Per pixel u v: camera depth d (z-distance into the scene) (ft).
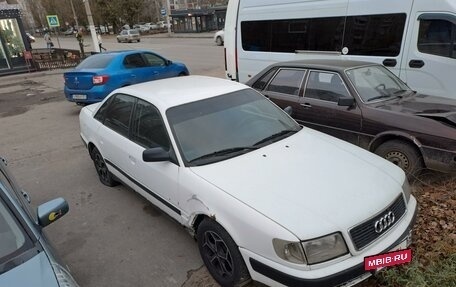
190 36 153.38
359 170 10.53
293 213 8.77
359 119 16.06
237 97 13.70
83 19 225.35
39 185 19.04
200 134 12.02
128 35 145.48
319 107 17.60
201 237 10.69
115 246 13.05
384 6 20.77
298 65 19.03
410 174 14.82
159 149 11.50
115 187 17.85
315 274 8.17
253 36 28.43
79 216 15.37
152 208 15.48
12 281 6.98
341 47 23.32
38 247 7.84
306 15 24.70
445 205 13.20
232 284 9.90
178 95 13.24
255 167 10.77
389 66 21.15
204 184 10.27
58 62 68.85
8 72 63.93
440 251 10.57
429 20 19.13
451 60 18.71
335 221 8.56
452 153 13.60
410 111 15.02
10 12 62.08
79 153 23.71
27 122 33.17
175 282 11.01
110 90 31.37
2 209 8.23
